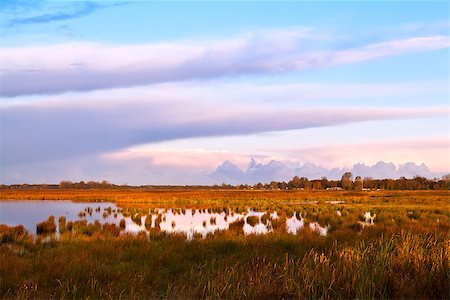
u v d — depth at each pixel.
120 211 37.84
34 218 30.83
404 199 61.41
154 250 11.48
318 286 6.94
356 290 6.63
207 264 9.91
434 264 7.44
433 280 6.81
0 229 17.34
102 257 10.79
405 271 7.50
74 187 189.88
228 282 7.33
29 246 14.05
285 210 36.78
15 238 15.97
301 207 40.38
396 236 11.88
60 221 25.88
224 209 39.38
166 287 8.09
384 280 7.00
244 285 7.18
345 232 13.88
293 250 11.73
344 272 7.18
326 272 7.39
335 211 35.06
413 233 13.44
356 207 39.88
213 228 22.97
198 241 12.78
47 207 45.69
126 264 9.99
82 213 34.53
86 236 17.12
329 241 12.36
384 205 44.75
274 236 13.71
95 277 8.37
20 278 8.27
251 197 74.56
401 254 8.47
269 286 6.95
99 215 33.66
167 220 28.06
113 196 73.94
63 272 8.52
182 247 11.87
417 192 105.75
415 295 6.49
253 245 11.93
